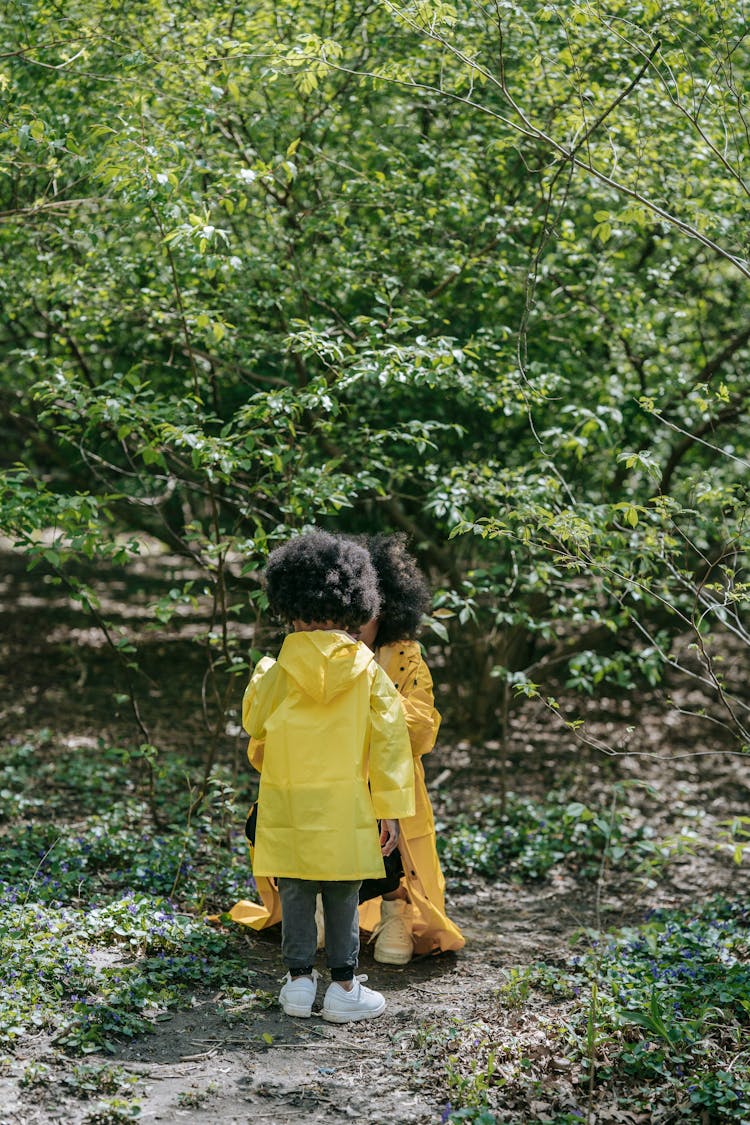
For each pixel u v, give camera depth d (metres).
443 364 5.54
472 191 7.14
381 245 6.80
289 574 3.97
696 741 9.97
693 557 7.86
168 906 4.86
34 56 6.09
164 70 5.85
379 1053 3.75
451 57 6.47
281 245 6.69
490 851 6.61
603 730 10.10
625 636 9.62
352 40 6.76
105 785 7.29
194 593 14.32
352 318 7.50
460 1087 3.44
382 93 7.27
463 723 9.67
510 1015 4.06
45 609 14.60
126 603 14.95
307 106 6.82
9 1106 3.16
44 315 7.51
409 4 4.91
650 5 4.75
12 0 6.11
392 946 4.82
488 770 8.73
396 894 4.85
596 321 7.34
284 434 5.93
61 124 5.78
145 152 4.82
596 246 7.79
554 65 6.33
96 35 5.83
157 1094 3.34
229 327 5.93
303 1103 3.36
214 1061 3.60
